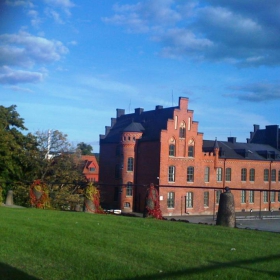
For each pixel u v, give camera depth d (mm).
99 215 13453
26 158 48969
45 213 13438
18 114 50250
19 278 6504
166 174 68375
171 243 8984
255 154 81562
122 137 71688
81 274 6730
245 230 11102
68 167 52250
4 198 25641
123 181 71188
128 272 6824
